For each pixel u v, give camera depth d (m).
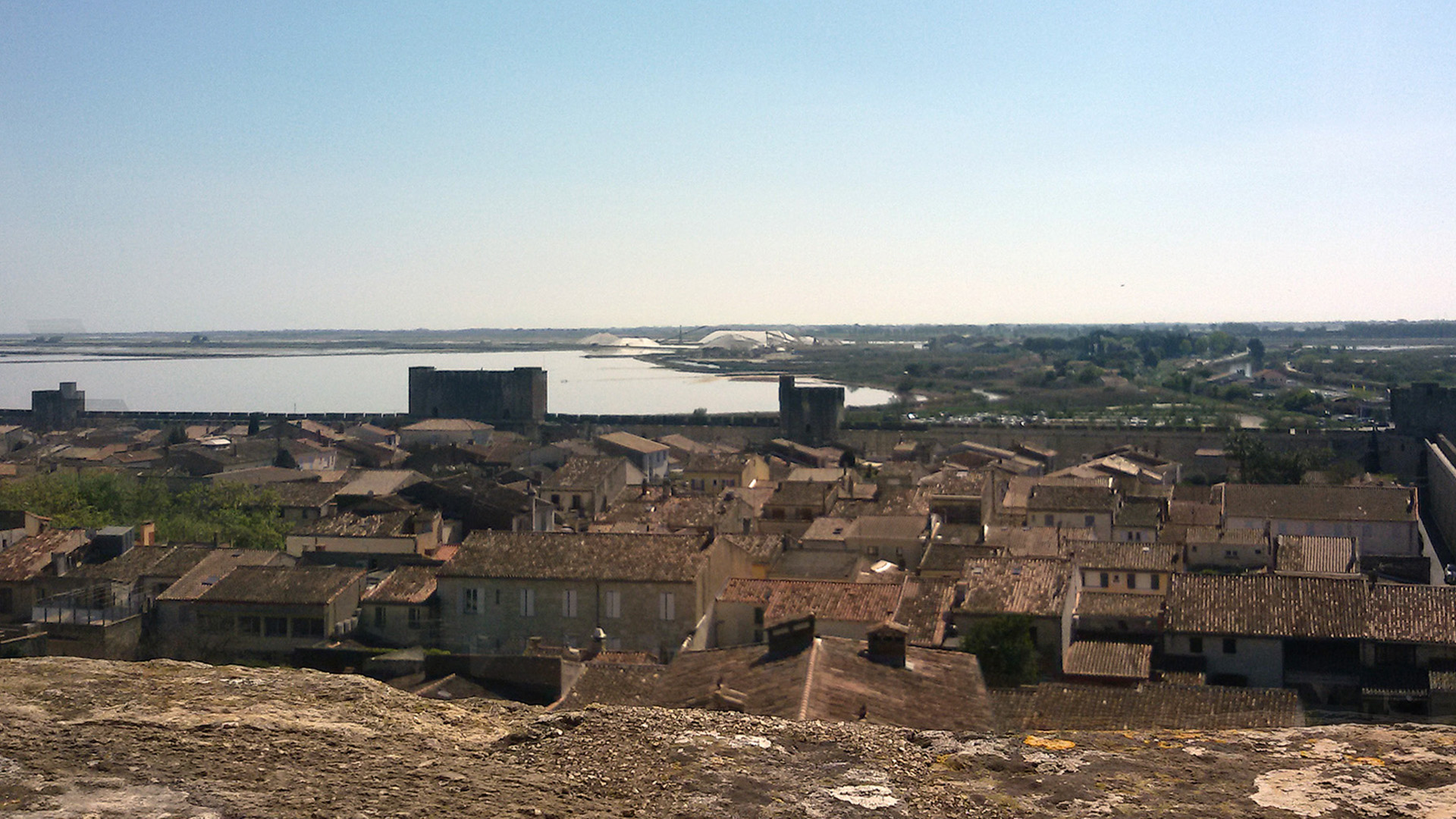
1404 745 13.02
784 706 24.25
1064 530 114.88
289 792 11.67
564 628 71.06
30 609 77.19
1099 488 128.38
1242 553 107.38
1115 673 66.00
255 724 13.93
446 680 54.72
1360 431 189.88
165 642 71.81
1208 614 69.81
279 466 164.12
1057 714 45.06
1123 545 97.00
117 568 80.38
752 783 12.32
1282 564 101.62
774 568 84.69
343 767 12.61
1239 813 11.31
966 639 67.25
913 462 168.75
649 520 110.19
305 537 94.94
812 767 12.88
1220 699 45.50
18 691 15.15
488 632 72.56
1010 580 74.81
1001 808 11.67
